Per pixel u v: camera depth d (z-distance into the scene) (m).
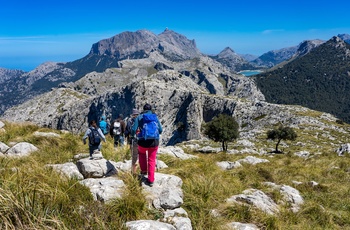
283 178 14.72
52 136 16.62
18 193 5.84
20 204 5.51
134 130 8.46
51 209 5.91
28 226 5.21
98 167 8.95
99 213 6.32
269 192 11.12
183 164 13.26
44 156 11.84
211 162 14.45
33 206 5.62
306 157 30.41
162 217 7.17
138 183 8.09
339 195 12.69
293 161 23.20
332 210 10.66
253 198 9.67
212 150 50.34
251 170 14.74
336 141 70.12
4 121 20.94
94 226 5.80
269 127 101.56
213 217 7.87
